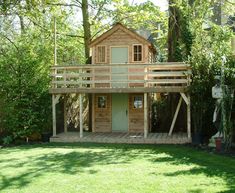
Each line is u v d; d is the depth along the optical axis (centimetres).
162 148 1459
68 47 2675
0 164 1183
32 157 1294
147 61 1819
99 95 1908
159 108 2059
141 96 1870
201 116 1563
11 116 1695
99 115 1909
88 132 1898
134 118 1878
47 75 1817
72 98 2195
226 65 1426
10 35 2445
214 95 1419
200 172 1025
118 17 2297
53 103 1716
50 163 1184
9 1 1977
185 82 1608
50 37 2389
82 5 2155
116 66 1666
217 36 2156
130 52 1828
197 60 1575
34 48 2027
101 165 1141
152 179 957
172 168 1084
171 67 1648
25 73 1748
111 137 1669
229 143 1340
